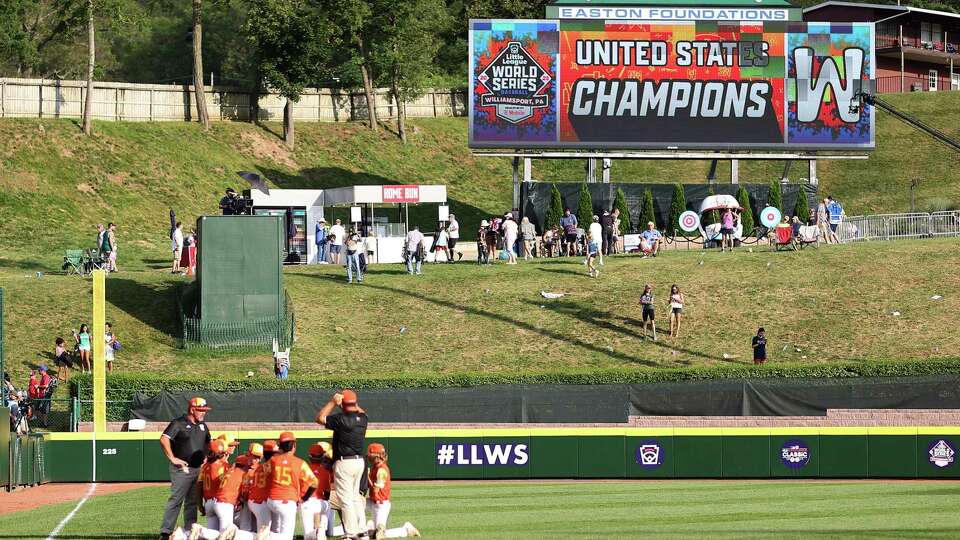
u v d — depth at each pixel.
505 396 108.38
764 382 109.56
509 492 81.69
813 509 68.06
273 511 51.66
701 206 170.62
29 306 135.88
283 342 129.50
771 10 176.00
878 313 134.50
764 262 150.00
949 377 108.56
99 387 106.94
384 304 141.75
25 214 184.62
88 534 60.50
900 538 55.53
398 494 81.44
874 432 93.06
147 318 135.50
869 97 139.38
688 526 60.41
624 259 156.50
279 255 130.88
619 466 95.19
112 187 197.62
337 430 54.34
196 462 54.88
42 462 95.88
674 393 109.19
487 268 154.88
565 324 135.25
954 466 92.38
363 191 167.50
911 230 169.75
